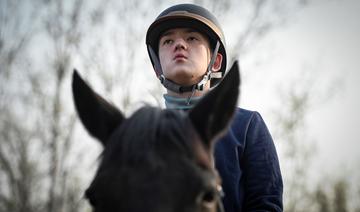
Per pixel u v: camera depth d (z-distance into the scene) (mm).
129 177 2012
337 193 25016
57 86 13812
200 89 3203
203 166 2127
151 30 3400
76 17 13922
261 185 2854
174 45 3193
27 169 13680
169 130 2182
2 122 13742
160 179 1990
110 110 2523
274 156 2996
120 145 2156
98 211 2023
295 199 23359
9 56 13719
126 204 1941
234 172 2822
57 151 13320
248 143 2955
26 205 13500
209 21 3312
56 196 12977
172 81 3221
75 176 13266
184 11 3293
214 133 2367
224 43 3480
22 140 13742
